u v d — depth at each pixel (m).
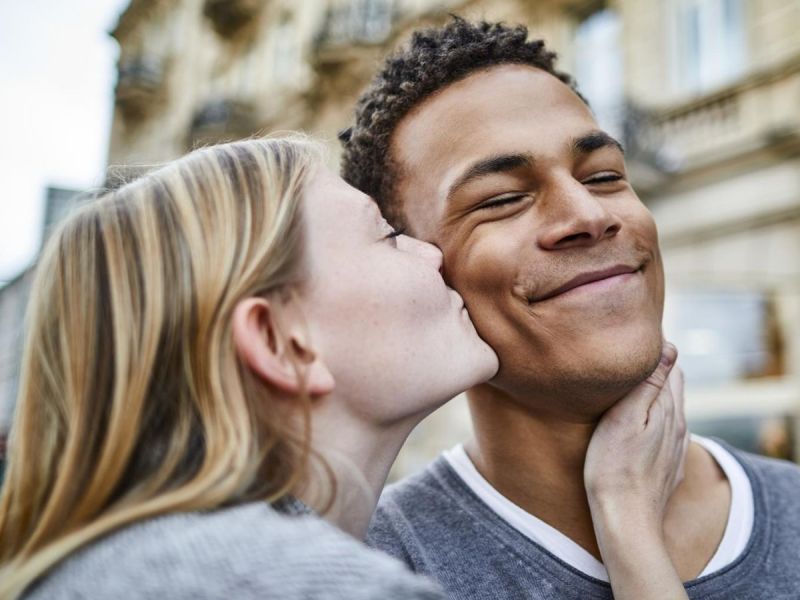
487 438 1.09
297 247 0.73
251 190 0.74
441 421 6.16
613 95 6.62
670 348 1.03
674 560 0.97
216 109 10.89
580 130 0.98
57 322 0.71
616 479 0.93
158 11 14.36
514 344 0.95
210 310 0.66
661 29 6.30
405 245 0.96
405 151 1.09
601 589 0.93
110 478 0.61
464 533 1.02
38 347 0.72
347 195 0.82
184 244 0.69
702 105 5.93
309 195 0.79
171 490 0.59
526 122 0.97
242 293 0.68
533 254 0.93
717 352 5.51
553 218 0.93
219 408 0.63
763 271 5.50
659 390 1.00
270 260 0.70
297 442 0.67
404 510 1.11
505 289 0.95
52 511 0.60
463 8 7.54
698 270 5.96
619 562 0.86
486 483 1.08
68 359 0.67
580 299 0.91
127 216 0.71
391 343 0.76
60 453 0.66
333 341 0.73
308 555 0.52
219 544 0.52
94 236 0.71
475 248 0.97
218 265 0.68
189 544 0.52
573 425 1.02
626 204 0.99
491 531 1.01
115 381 0.64
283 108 10.24
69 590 0.52
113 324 0.67
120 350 0.65
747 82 5.64
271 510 0.59
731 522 1.01
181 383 0.65
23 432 0.69
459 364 0.83
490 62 1.06
